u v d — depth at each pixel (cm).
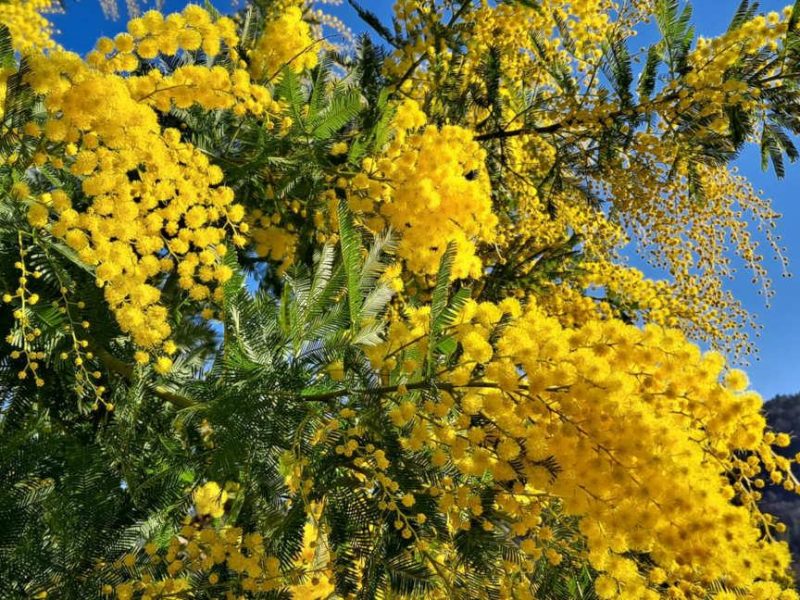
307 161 287
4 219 220
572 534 214
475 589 204
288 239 300
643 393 181
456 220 248
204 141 285
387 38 430
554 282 537
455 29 443
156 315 212
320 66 321
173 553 215
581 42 475
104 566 220
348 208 250
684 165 442
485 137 484
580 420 172
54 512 220
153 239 211
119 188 203
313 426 211
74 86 188
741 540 167
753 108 382
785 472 187
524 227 513
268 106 264
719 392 177
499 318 207
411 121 280
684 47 400
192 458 233
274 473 212
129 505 231
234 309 221
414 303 318
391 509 206
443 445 196
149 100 219
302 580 220
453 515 197
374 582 200
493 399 179
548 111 466
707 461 187
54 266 226
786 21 364
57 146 213
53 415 246
